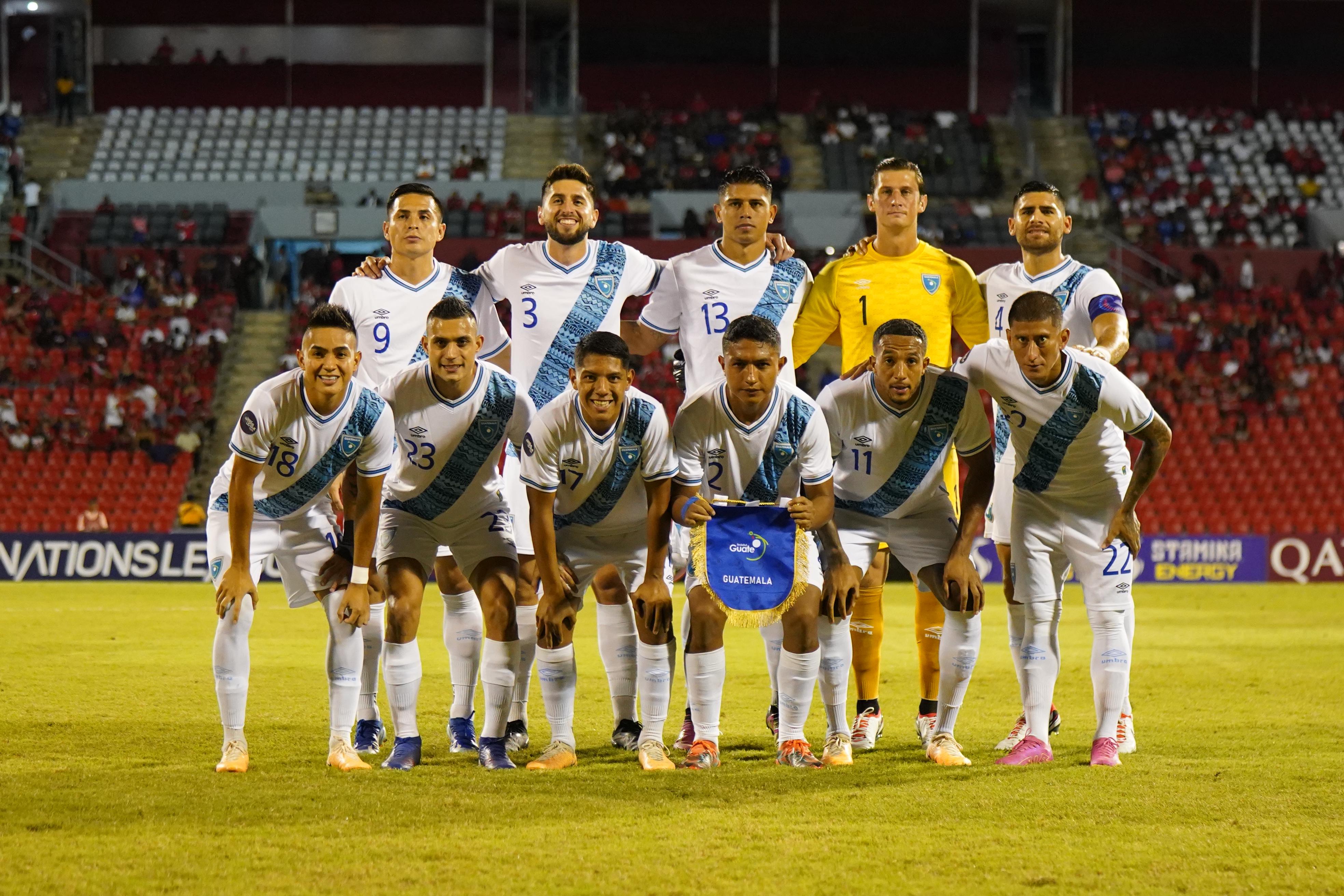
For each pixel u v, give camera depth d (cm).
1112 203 2970
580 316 677
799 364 701
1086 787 514
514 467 632
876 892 374
